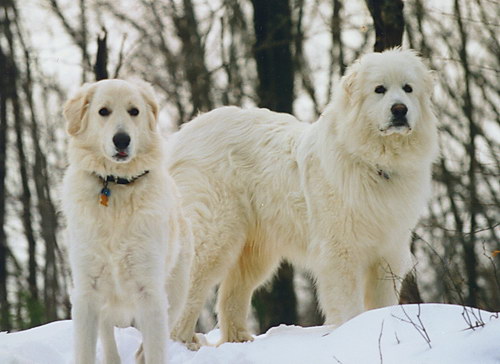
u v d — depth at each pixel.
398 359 7.59
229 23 25.06
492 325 7.61
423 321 8.30
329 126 11.04
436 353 7.46
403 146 10.66
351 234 10.76
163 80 25.02
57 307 25.88
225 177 11.61
